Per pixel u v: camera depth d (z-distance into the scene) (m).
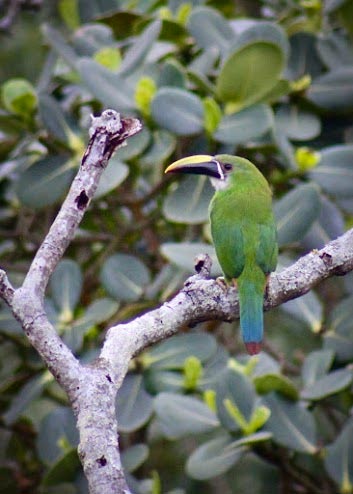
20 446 10.75
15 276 10.11
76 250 11.29
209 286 6.11
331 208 9.48
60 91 10.66
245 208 7.53
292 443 8.32
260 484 10.72
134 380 8.80
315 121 9.84
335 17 11.23
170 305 5.98
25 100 9.91
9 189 10.75
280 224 8.60
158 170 10.84
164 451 11.11
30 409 10.59
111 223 10.90
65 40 10.61
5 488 10.48
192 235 10.68
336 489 9.36
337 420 10.85
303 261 6.71
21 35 13.24
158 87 9.73
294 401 8.48
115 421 4.93
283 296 6.68
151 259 11.01
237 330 11.59
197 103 9.19
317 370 8.76
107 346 5.50
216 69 10.39
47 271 5.48
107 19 10.91
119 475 4.70
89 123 9.59
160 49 10.54
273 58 9.05
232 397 8.29
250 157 10.29
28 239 10.73
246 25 10.66
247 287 6.77
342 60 10.23
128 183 10.25
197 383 8.84
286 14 11.22
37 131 10.11
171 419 8.31
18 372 10.34
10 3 13.27
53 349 5.16
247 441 8.10
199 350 8.86
